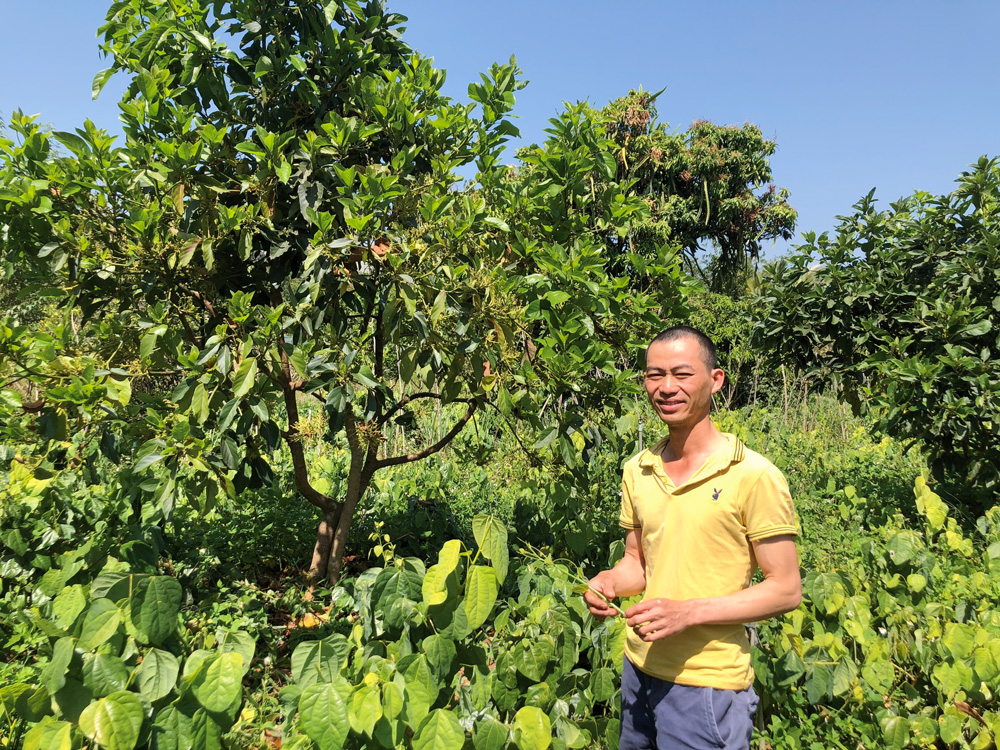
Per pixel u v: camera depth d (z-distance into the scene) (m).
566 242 3.84
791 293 6.19
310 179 3.41
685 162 21.95
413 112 3.57
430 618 2.01
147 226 2.99
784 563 1.69
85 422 2.90
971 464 5.30
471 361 3.39
